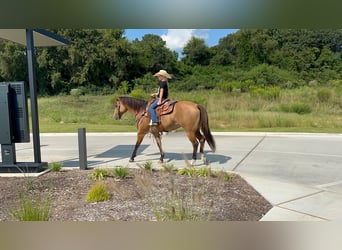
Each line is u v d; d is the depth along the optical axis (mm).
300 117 13547
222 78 22094
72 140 10398
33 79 5609
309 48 22578
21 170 5238
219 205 3490
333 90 17422
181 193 3836
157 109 5938
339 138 9938
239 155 7207
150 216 3115
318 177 5129
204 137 6176
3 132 5363
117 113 6465
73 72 24562
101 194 3766
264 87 19484
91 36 24484
